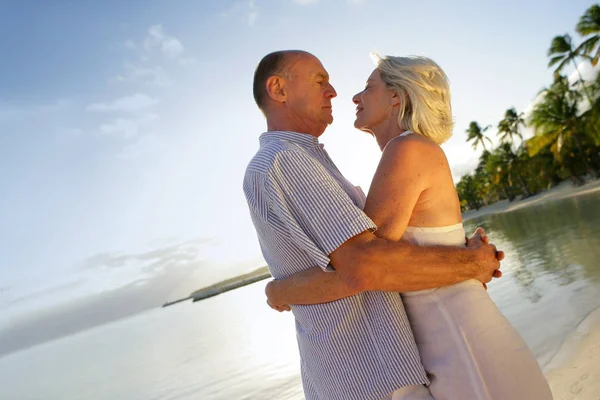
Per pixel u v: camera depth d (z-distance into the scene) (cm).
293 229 170
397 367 174
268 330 2608
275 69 205
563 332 677
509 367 177
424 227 187
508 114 6406
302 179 171
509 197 8075
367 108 205
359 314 177
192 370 1884
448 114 199
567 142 4756
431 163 186
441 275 175
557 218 2978
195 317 6316
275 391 1092
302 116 206
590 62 4047
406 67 196
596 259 1202
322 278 174
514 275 1412
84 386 2581
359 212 167
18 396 3059
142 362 2809
